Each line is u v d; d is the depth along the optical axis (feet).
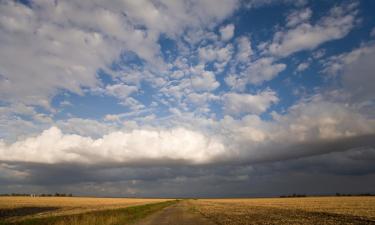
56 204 310.65
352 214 136.46
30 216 153.07
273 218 124.67
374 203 248.93
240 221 112.98
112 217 113.09
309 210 172.04
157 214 161.07
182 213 168.14
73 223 92.99
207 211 181.78
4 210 200.54
